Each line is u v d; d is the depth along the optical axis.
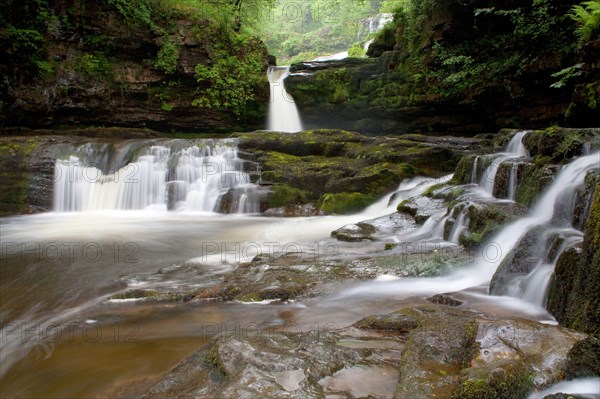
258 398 2.71
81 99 15.70
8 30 13.91
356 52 24.97
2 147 11.60
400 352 3.46
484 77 14.77
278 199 11.21
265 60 18.84
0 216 10.91
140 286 5.57
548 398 2.55
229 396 2.73
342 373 3.12
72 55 15.59
